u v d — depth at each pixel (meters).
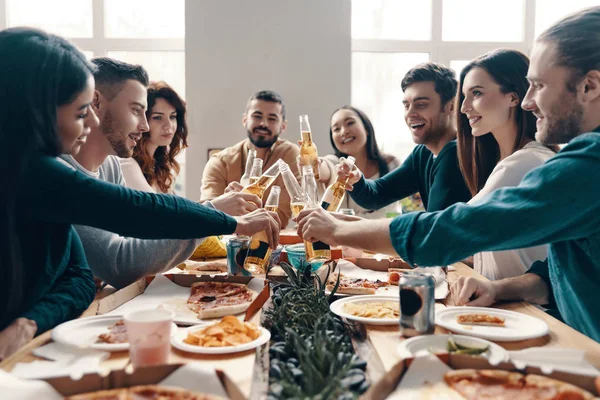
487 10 5.13
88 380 0.85
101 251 1.64
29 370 0.98
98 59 1.78
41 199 1.22
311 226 1.44
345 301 1.44
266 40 4.66
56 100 1.24
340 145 3.86
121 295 1.47
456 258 1.19
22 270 1.23
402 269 1.98
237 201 1.74
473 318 1.27
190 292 1.60
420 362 0.94
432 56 5.11
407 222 1.25
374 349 1.13
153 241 1.66
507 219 1.14
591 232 1.19
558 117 1.27
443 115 2.52
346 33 4.67
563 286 1.35
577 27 1.22
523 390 0.85
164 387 0.83
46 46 1.23
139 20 5.01
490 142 2.10
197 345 1.09
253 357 1.05
